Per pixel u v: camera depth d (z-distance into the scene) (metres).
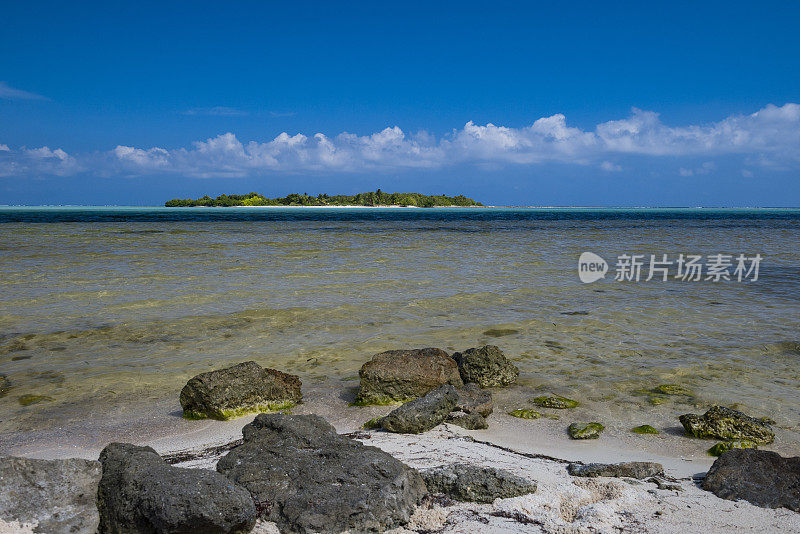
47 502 4.27
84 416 8.28
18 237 43.12
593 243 42.19
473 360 9.84
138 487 4.38
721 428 7.39
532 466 6.11
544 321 14.48
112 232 51.47
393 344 12.35
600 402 8.86
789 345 12.16
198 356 11.38
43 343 12.14
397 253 32.44
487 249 35.84
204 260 27.41
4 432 7.62
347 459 5.18
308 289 18.91
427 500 5.02
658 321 14.51
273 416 6.11
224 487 4.34
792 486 5.26
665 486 5.52
